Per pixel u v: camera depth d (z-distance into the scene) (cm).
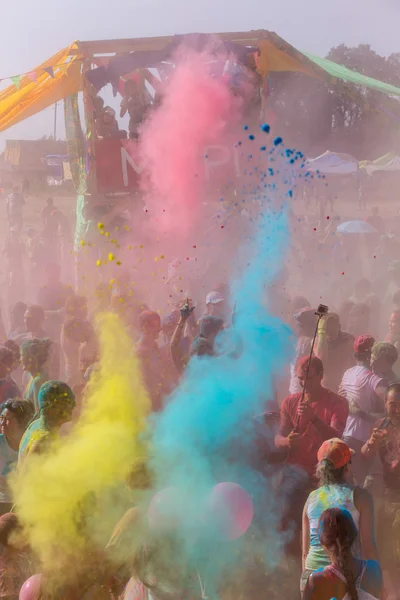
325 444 468
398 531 546
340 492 452
